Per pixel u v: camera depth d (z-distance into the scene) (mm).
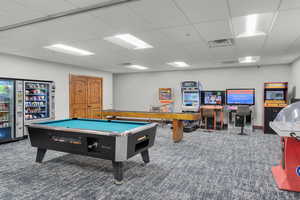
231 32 3453
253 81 7441
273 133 6309
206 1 2311
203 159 3783
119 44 4293
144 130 3090
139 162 3613
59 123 3857
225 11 2584
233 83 7754
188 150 4414
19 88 5242
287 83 6359
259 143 5070
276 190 2541
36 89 5867
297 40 3920
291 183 2549
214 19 2865
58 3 2395
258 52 5051
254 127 7430
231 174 3057
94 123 3863
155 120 8852
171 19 2867
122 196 2385
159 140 5426
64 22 3012
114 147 2682
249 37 3730
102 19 2883
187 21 2945
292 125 2713
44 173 3088
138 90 9672
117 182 2703
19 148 4527
